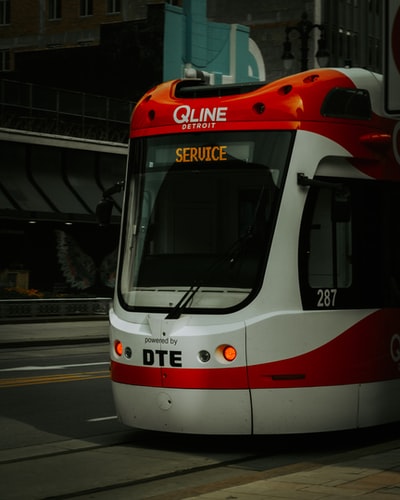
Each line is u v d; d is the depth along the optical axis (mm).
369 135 10938
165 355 10297
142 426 10531
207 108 10820
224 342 10133
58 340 26250
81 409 13734
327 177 10641
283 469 9180
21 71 49031
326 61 27781
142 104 11359
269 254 10305
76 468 9875
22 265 37406
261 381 10156
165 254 10727
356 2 60844
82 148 39188
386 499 7570
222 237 10508
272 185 10422
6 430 12070
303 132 10484
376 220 11109
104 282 40406
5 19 54312
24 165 37531
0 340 25547
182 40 45156
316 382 10406
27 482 9242
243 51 46375
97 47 46781
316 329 10422
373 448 10289
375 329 10953
